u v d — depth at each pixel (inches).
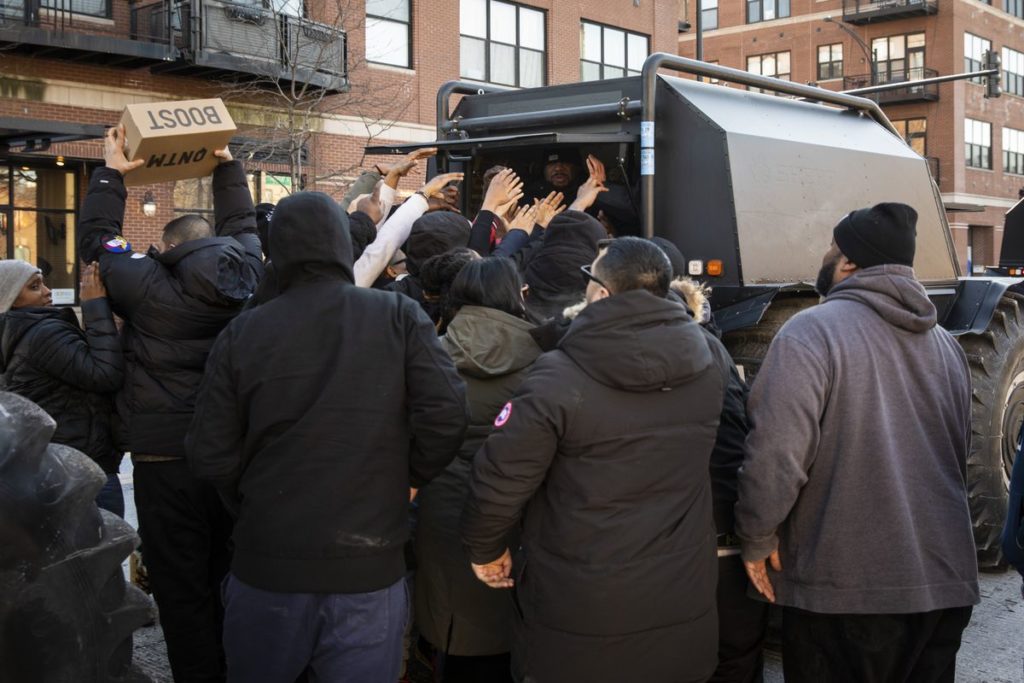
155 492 142.9
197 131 142.6
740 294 196.1
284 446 104.0
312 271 108.7
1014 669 174.6
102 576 100.7
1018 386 239.0
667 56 201.3
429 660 161.5
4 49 592.1
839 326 115.6
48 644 95.0
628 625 103.9
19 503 92.4
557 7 906.1
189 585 145.1
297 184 655.8
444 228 163.6
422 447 108.3
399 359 107.0
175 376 141.6
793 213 212.1
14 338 149.3
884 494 113.7
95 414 154.6
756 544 116.3
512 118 233.8
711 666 110.6
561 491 106.2
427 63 809.5
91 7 641.6
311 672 107.2
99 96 652.1
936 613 116.2
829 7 1674.5
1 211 634.2
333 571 102.1
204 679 146.3
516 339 131.9
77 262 669.3
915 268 251.8
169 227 148.6
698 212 202.4
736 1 1777.8
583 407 103.3
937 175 1622.8
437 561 132.9
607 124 217.8
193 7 639.1
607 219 227.5
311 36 687.7
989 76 812.0
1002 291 234.4
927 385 117.7
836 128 242.4
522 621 111.4
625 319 103.7
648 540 104.6
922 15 1601.9
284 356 104.8
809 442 112.8
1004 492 228.5
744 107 217.3
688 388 107.6
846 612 113.5
